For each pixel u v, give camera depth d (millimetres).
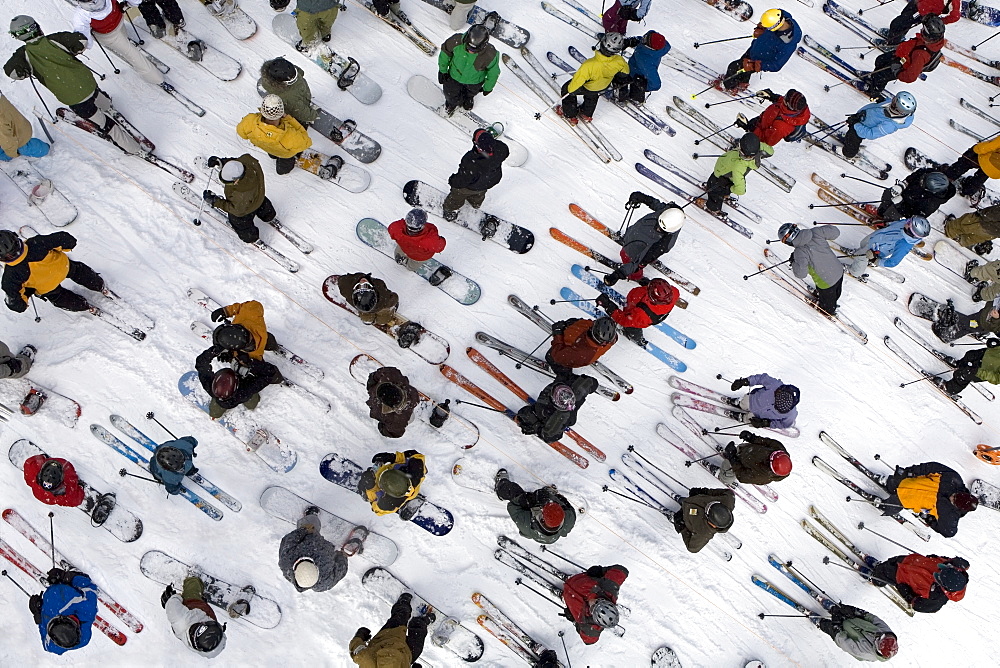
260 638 6848
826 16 10094
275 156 7309
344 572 6457
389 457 6602
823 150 9289
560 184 8508
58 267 6562
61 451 7031
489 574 7230
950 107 9938
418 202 8078
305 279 7695
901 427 8320
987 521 8219
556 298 8047
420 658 6996
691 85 9273
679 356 8156
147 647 6781
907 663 7703
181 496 7031
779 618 7574
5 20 8188
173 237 7672
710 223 8680
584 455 7648
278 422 7262
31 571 6844
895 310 8734
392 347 7625
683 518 7043
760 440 7070
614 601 6625
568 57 9070
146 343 7324
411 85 8500
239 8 8508
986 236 8609
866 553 7863
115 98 8023
